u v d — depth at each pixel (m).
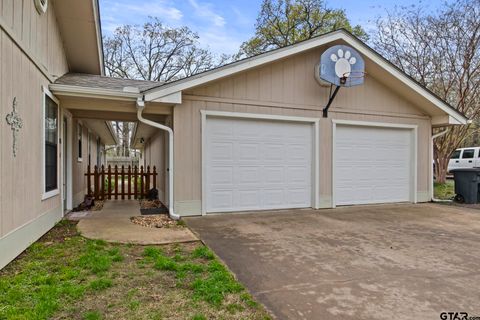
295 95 7.93
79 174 9.18
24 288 2.97
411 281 3.37
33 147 4.75
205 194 7.08
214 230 5.65
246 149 7.54
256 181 7.63
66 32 7.43
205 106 7.10
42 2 5.44
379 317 2.61
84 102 6.60
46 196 5.30
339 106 8.41
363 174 8.87
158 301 2.78
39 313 2.48
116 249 4.30
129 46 24.03
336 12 20.66
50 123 5.89
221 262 3.90
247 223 6.26
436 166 14.82
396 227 6.02
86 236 4.99
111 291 2.97
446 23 12.62
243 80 7.41
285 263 3.91
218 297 2.84
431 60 13.19
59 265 3.64
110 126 12.26
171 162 6.80
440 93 13.27
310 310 2.71
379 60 8.19
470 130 15.02
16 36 4.05
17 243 4.00
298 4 20.91
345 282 3.33
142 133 12.66
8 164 3.77
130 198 10.24
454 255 4.29
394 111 9.16
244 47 22.55
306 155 8.16
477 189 9.30
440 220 6.74
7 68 3.77
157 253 4.14
